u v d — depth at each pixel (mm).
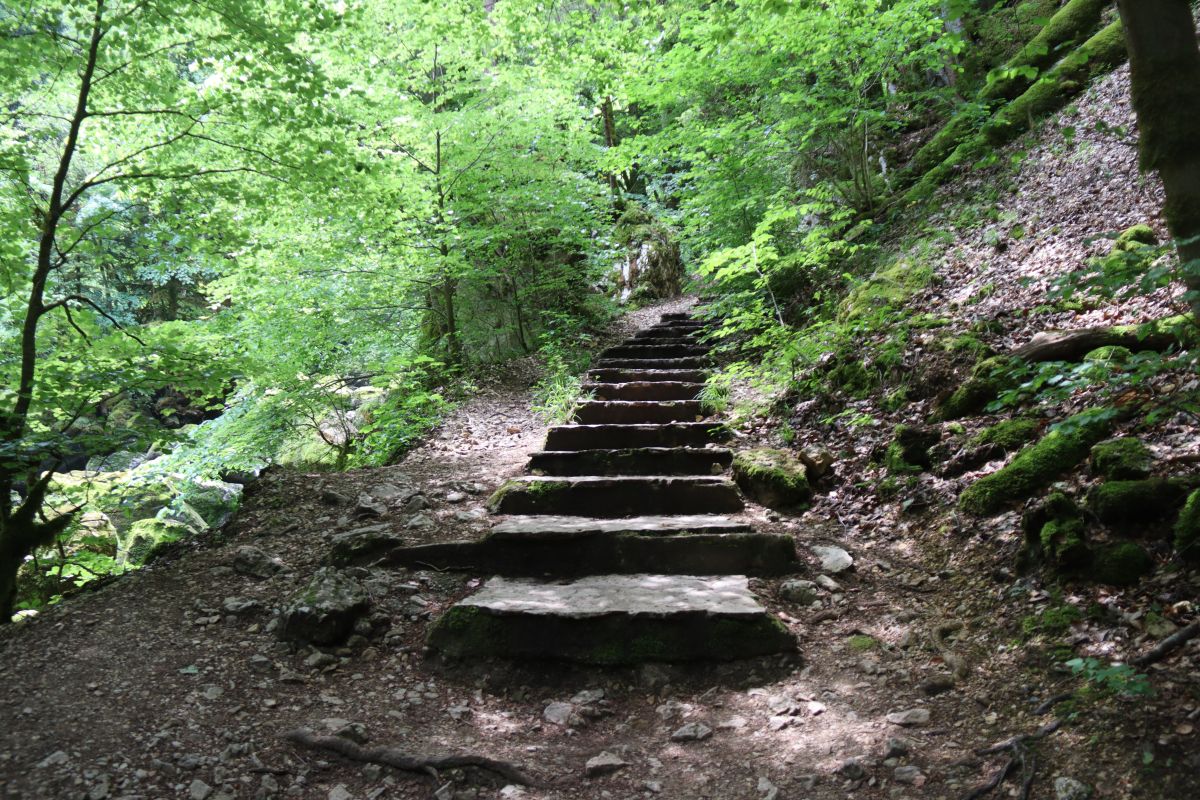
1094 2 9695
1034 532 3525
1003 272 6289
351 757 2908
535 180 10016
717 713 3246
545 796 2754
